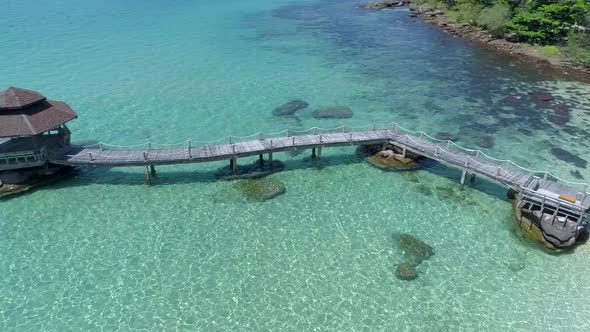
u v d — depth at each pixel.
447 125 40.12
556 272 23.17
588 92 47.56
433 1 94.25
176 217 27.45
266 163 34.00
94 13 94.69
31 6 103.75
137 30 77.62
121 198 29.36
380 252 24.61
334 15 93.06
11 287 21.97
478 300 21.53
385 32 76.56
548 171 32.25
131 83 50.44
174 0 116.06
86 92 47.31
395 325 20.20
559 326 20.08
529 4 68.12
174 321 20.30
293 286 22.34
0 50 62.56
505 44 65.94
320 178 31.88
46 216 27.36
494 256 24.30
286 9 101.31
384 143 34.50
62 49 63.84
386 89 49.28
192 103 44.97
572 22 61.56
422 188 30.59
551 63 57.50
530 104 44.66
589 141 36.78
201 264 23.72
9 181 29.47
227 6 106.06
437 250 24.78
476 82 51.38
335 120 41.19
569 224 24.38
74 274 22.88
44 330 19.73
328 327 20.08
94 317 20.44
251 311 20.89
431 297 21.73
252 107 44.16
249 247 24.97
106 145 35.75
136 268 23.36
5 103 28.83
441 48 66.00
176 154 31.27
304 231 26.27
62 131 32.84
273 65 57.97
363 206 28.66
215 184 31.02
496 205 28.67
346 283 22.53
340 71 55.66
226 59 60.47
